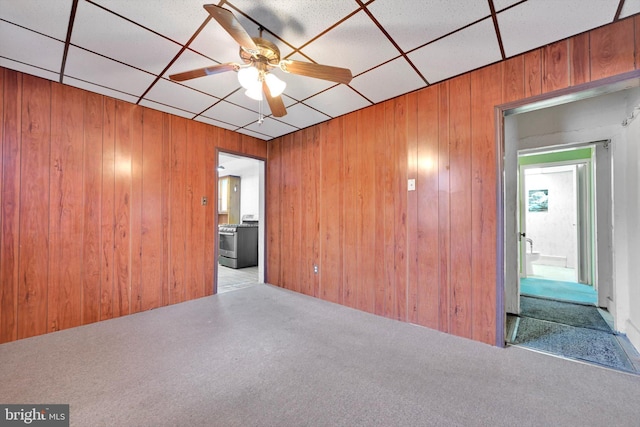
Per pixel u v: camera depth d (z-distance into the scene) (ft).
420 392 5.53
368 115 10.42
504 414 4.91
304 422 4.71
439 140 8.61
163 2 5.32
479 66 7.68
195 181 11.93
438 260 8.61
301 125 12.53
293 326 8.89
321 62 7.44
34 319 8.21
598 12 5.57
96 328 8.71
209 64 7.55
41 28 6.03
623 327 8.31
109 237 9.64
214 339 7.90
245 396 5.38
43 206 8.41
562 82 6.57
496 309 7.55
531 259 17.48
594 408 5.06
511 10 5.54
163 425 4.62
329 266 11.69
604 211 10.71
